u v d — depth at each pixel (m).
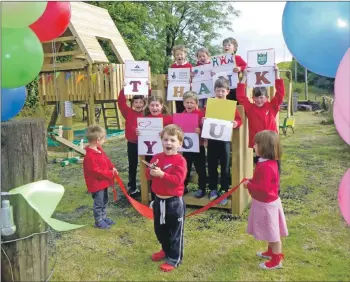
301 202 4.68
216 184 4.50
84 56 9.37
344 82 2.54
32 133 2.57
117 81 9.22
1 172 2.46
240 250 3.39
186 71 4.59
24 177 2.54
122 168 6.88
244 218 4.15
